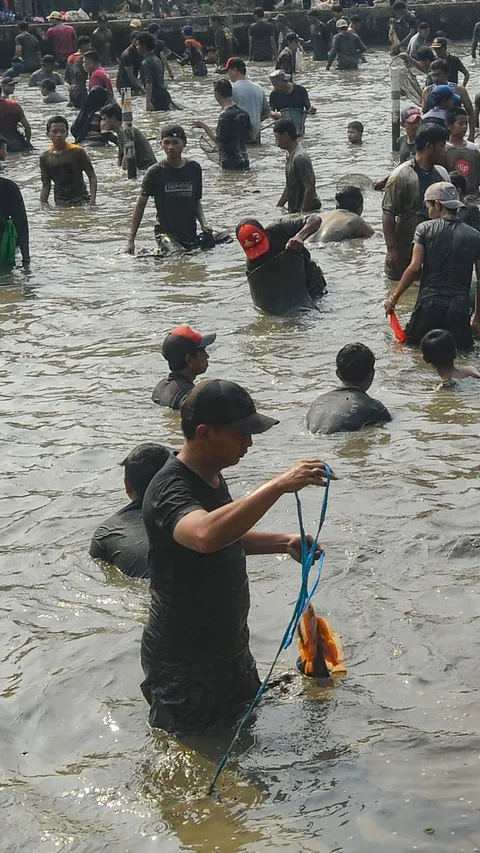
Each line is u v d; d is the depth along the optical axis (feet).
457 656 14.90
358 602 16.44
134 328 32.04
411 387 26.11
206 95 86.43
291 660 15.10
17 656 15.62
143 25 110.52
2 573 18.12
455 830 11.58
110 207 49.90
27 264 39.70
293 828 11.76
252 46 104.58
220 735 13.48
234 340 30.37
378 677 14.56
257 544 13.84
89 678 14.97
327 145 61.46
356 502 19.80
